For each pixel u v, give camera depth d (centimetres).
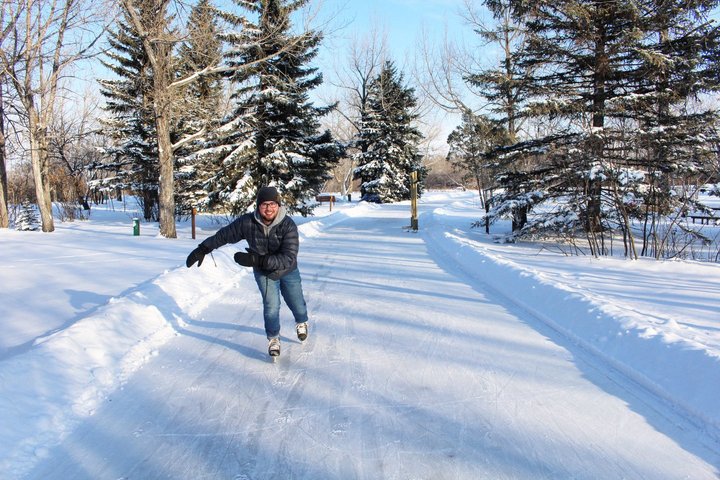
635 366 405
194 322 572
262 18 1992
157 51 1421
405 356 453
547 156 1192
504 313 598
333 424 326
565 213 1129
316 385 390
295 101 2056
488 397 365
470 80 1301
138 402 362
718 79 1099
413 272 880
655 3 1122
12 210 2303
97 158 3738
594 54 1202
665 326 458
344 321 570
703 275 762
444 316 586
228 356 458
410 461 281
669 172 1054
